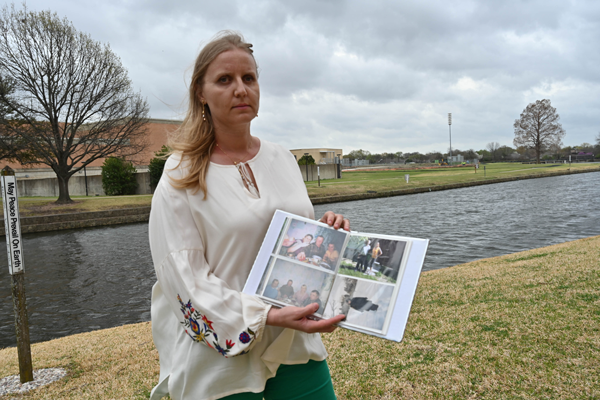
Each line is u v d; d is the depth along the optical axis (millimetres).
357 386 3105
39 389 3748
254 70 1303
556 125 74125
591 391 2746
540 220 17594
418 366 3357
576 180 41062
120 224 24281
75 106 27297
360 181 43688
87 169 45750
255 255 1280
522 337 3750
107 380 3785
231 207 1261
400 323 1065
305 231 1254
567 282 5477
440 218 19578
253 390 1223
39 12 25156
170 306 1315
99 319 7812
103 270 12016
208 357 1213
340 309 1139
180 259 1194
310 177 50406
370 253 1188
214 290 1164
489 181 42781
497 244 13164
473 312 4695
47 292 9836
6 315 8281
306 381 1372
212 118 1358
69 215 23375
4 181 3846
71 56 26078
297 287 1183
